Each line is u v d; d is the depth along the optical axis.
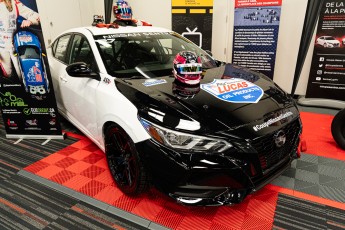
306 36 3.65
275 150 1.70
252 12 4.24
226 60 4.97
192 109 1.63
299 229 1.71
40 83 2.78
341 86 3.92
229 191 1.56
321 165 2.42
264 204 1.93
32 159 2.62
